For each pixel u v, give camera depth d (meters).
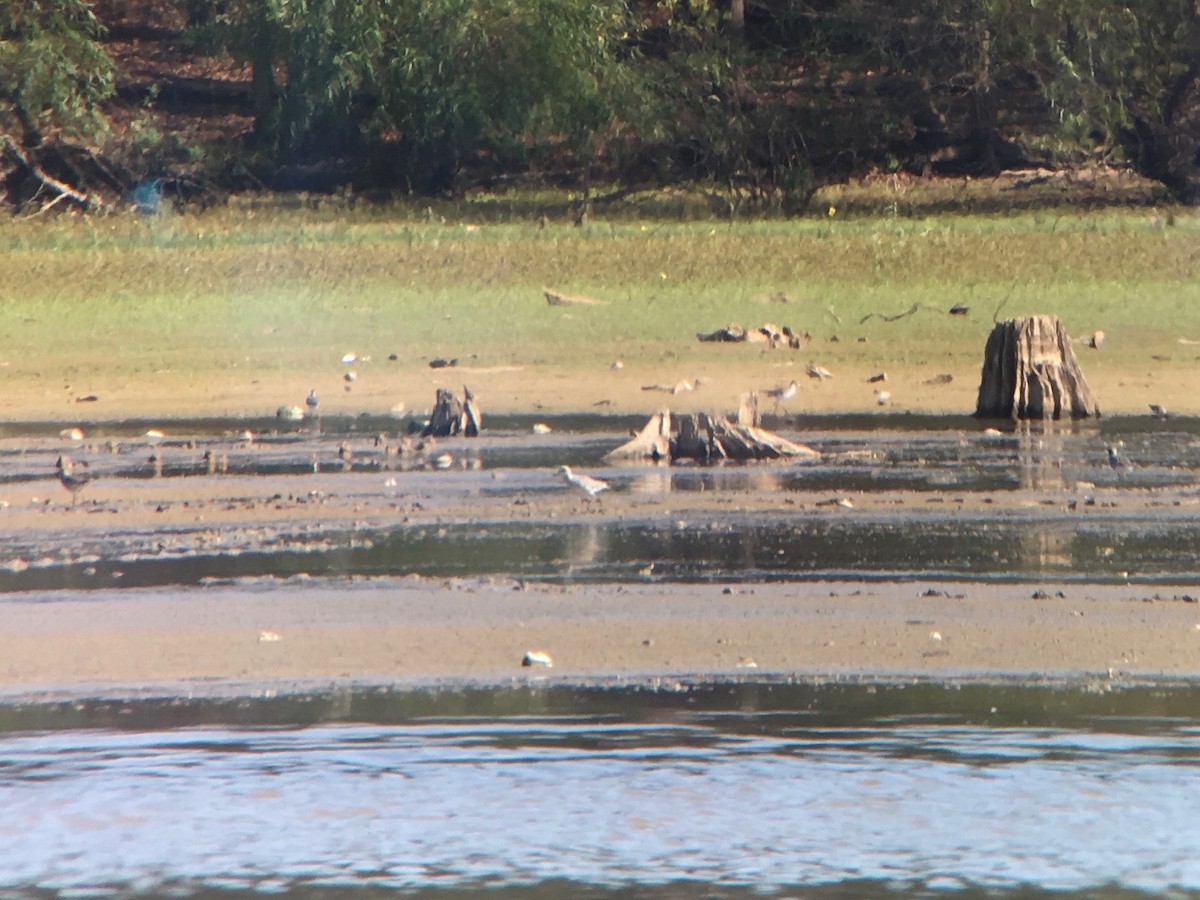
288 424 18.69
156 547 12.30
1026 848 7.21
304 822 7.56
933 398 19.73
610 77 42.28
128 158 43.72
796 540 12.20
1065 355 18.53
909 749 8.12
